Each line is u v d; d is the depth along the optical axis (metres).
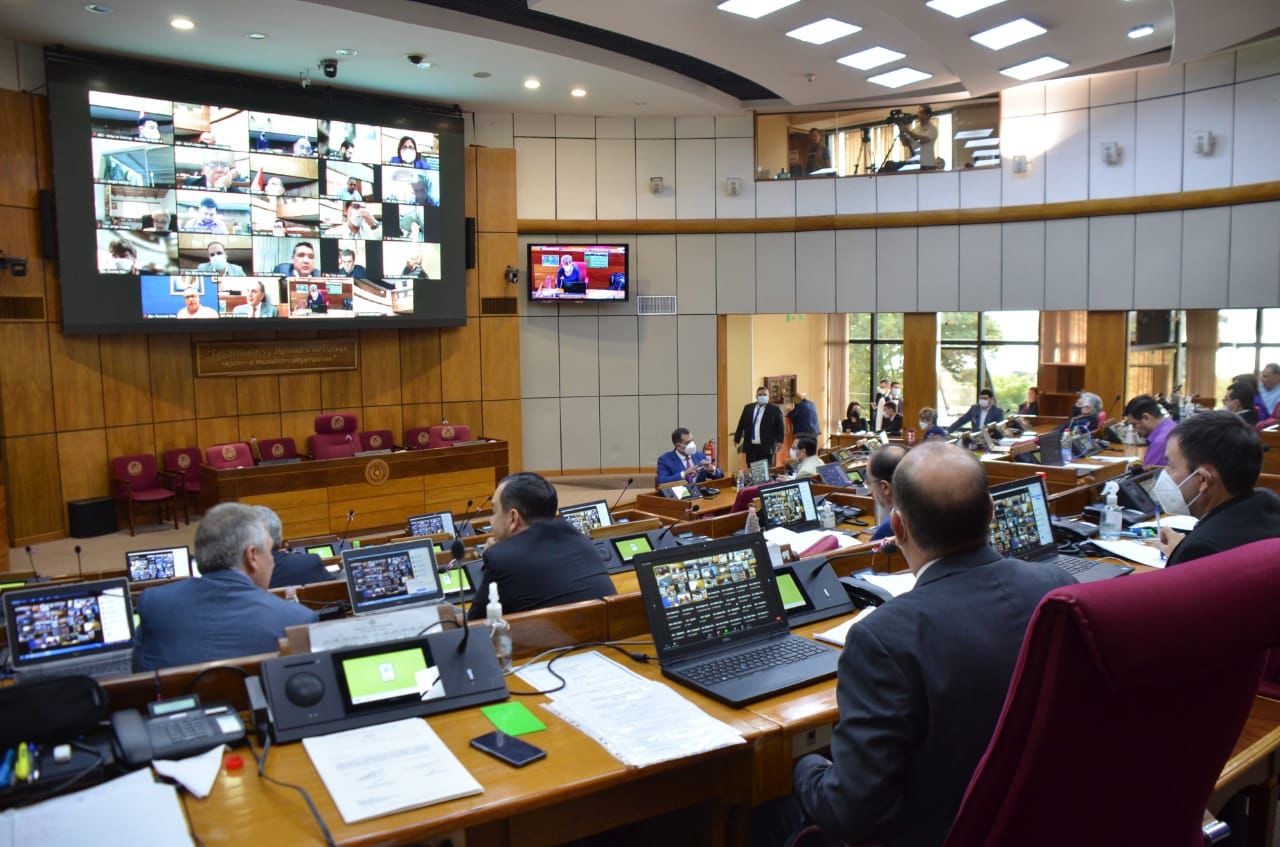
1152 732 1.26
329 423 11.14
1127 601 1.16
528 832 1.91
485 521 7.52
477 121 12.65
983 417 11.52
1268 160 10.51
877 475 3.34
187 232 9.74
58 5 8.05
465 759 1.92
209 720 1.97
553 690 2.28
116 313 9.38
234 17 8.45
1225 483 2.60
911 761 1.56
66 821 1.63
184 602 2.46
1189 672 1.19
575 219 13.16
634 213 13.28
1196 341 13.15
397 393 12.06
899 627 1.59
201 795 1.75
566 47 10.09
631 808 2.03
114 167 9.30
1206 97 10.97
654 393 13.52
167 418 10.33
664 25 8.95
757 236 13.41
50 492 9.44
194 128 9.74
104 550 8.94
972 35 9.28
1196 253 11.13
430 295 11.58
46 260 9.33
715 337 13.52
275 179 10.27
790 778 2.11
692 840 2.30
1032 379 14.80
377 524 10.13
